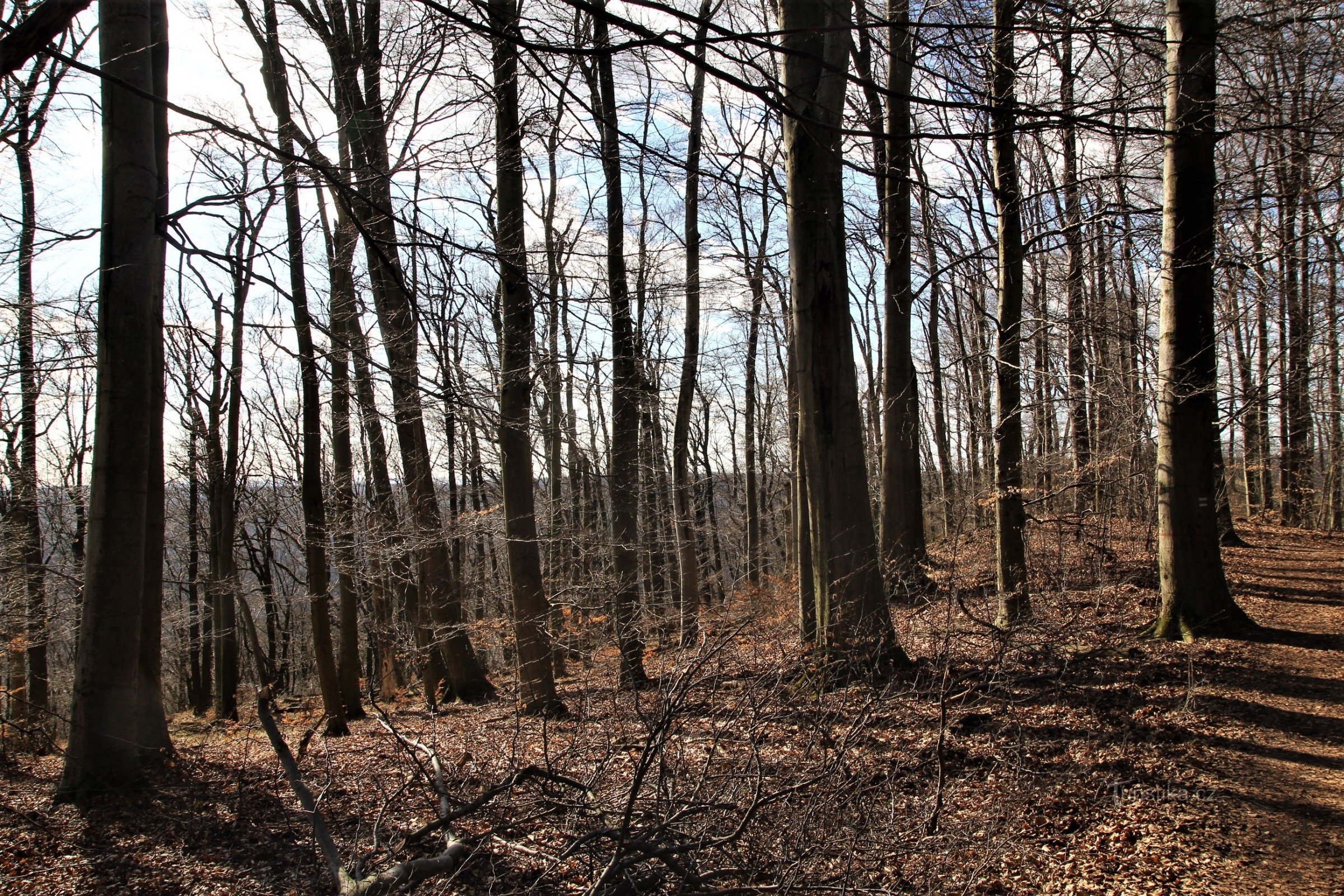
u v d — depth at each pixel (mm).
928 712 7758
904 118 13297
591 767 5910
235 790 7855
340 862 4176
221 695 16406
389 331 10422
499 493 21172
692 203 16984
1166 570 10297
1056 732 7328
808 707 6215
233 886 5832
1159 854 5383
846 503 9672
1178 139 8867
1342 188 11336
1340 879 4844
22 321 10570
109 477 8281
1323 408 24750
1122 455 13695
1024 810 5922
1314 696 7902
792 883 4234
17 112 8891
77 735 7984
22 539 14656
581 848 4734
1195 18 8719
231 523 16203
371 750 9547
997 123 5828
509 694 11094
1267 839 5453
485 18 3617
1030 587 10984
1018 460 11250
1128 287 16891
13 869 6340
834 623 9242
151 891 5805
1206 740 7098
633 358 9617
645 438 19062
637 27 2781
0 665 16953
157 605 8773
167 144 9031
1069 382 14227
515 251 6293
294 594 29156
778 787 4840
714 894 4055
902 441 15469
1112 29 3609
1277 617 11188
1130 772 6613
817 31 2918
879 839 4762
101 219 8484
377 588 18031
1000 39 5059
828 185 9781
